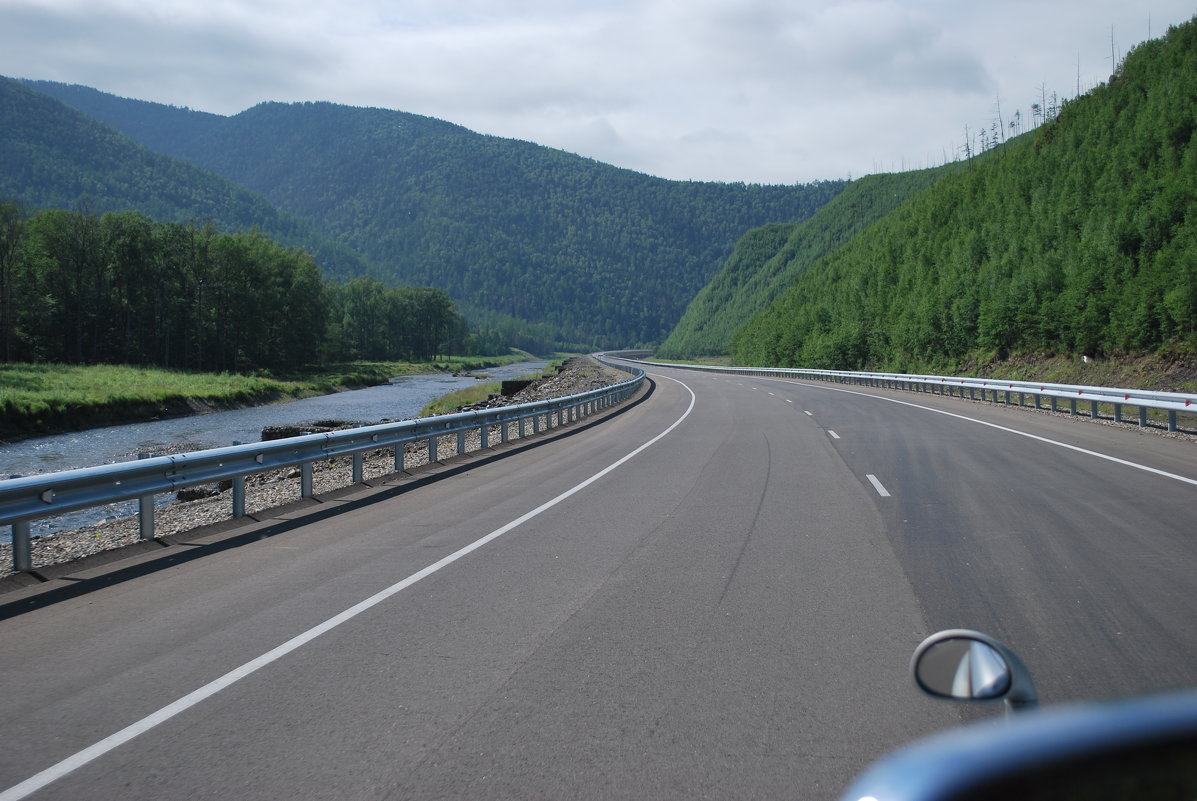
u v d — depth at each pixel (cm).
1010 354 6156
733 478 1333
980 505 1030
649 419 2738
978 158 14112
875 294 9681
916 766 126
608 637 555
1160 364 4134
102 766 379
